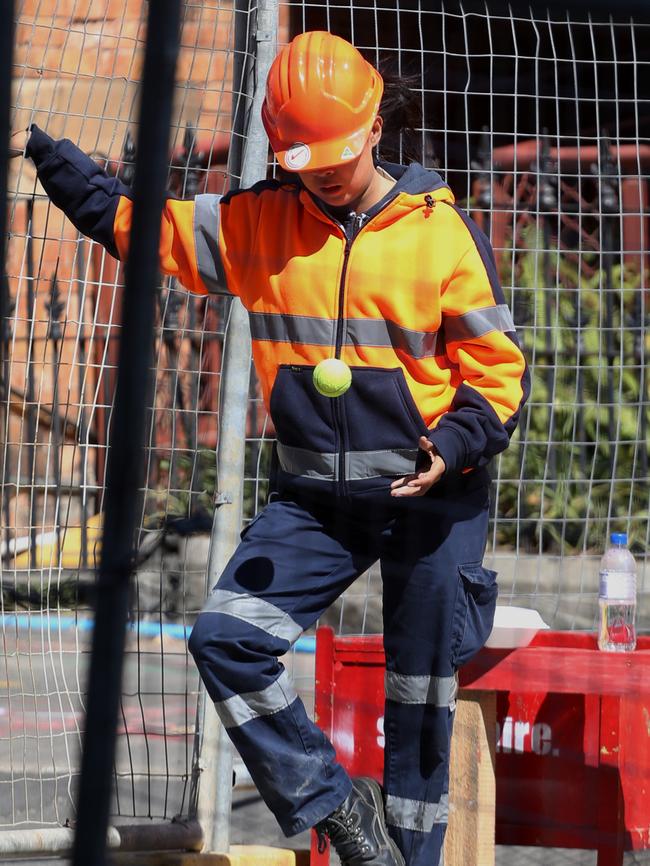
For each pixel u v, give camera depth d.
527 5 6.08
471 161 17.30
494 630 10.66
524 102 18.42
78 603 12.05
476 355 9.69
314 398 9.75
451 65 17.12
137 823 10.96
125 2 12.54
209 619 9.59
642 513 17.80
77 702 11.86
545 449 17.95
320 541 9.92
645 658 10.63
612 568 12.08
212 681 9.51
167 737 11.49
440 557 9.88
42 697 12.34
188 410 12.95
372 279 9.56
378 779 11.16
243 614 9.59
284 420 9.94
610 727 11.33
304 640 13.78
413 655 9.99
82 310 13.12
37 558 12.72
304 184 9.77
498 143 18.72
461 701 10.78
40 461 14.57
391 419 9.66
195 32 11.52
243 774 12.07
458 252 9.62
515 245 16.08
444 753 10.07
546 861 11.70
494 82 17.73
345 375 9.42
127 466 5.74
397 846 10.05
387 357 9.62
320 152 9.35
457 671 10.24
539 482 16.23
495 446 9.57
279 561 9.86
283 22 15.62
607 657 10.66
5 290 6.35
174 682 11.62
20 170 12.26
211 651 9.49
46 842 10.41
